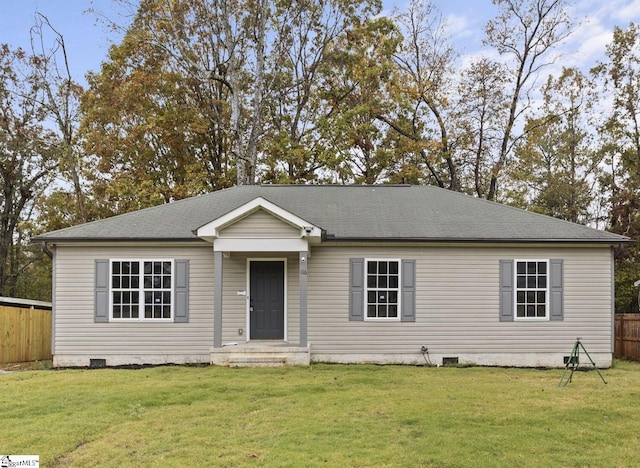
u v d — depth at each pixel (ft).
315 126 96.02
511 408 29.55
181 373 41.01
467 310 47.73
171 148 92.48
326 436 24.31
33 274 131.23
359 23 98.53
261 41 87.66
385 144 103.35
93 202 94.84
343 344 47.32
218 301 44.19
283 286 48.65
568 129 117.29
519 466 20.84
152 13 87.20
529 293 48.19
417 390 34.45
